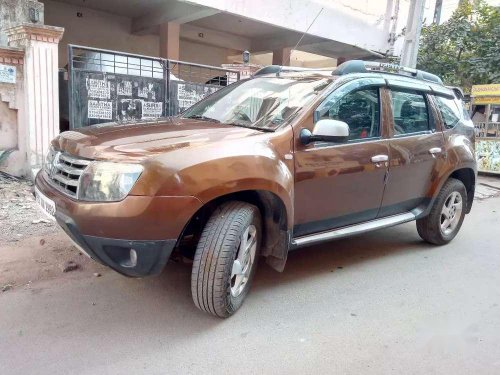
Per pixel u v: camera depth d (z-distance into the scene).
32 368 2.50
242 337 2.93
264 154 3.05
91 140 2.96
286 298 3.52
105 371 2.50
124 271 2.77
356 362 2.72
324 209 3.68
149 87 7.48
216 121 3.78
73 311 3.14
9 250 4.07
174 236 2.69
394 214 4.47
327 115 3.61
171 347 2.77
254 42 16.53
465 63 14.13
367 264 4.38
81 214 2.62
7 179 6.43
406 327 3.17
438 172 4.64
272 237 3.38
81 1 12.20
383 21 15.66
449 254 4.81
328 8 13.55
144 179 2.59
